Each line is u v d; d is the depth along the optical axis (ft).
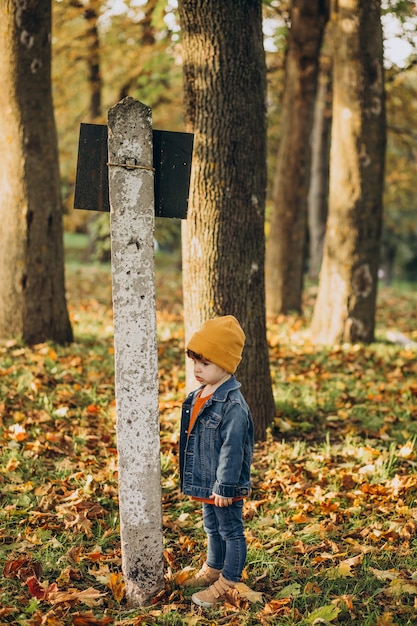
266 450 16.46
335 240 28.14
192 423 10.30
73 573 11.00
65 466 14.85
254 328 16.98
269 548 11.97
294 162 36.40
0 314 23.71
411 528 12.29
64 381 20.31
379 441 17.03
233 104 15.76
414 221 91.30
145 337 9.59
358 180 27.48
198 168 16.15
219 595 10.29
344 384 21.89
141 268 9.46
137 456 9.76
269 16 39.96
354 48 26.84
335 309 28.19
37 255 23.58
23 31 22.26
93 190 9.70
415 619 9.73
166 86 44.37
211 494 10.16
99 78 52.39
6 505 13.17
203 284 16.49
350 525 12.75
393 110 49.75
